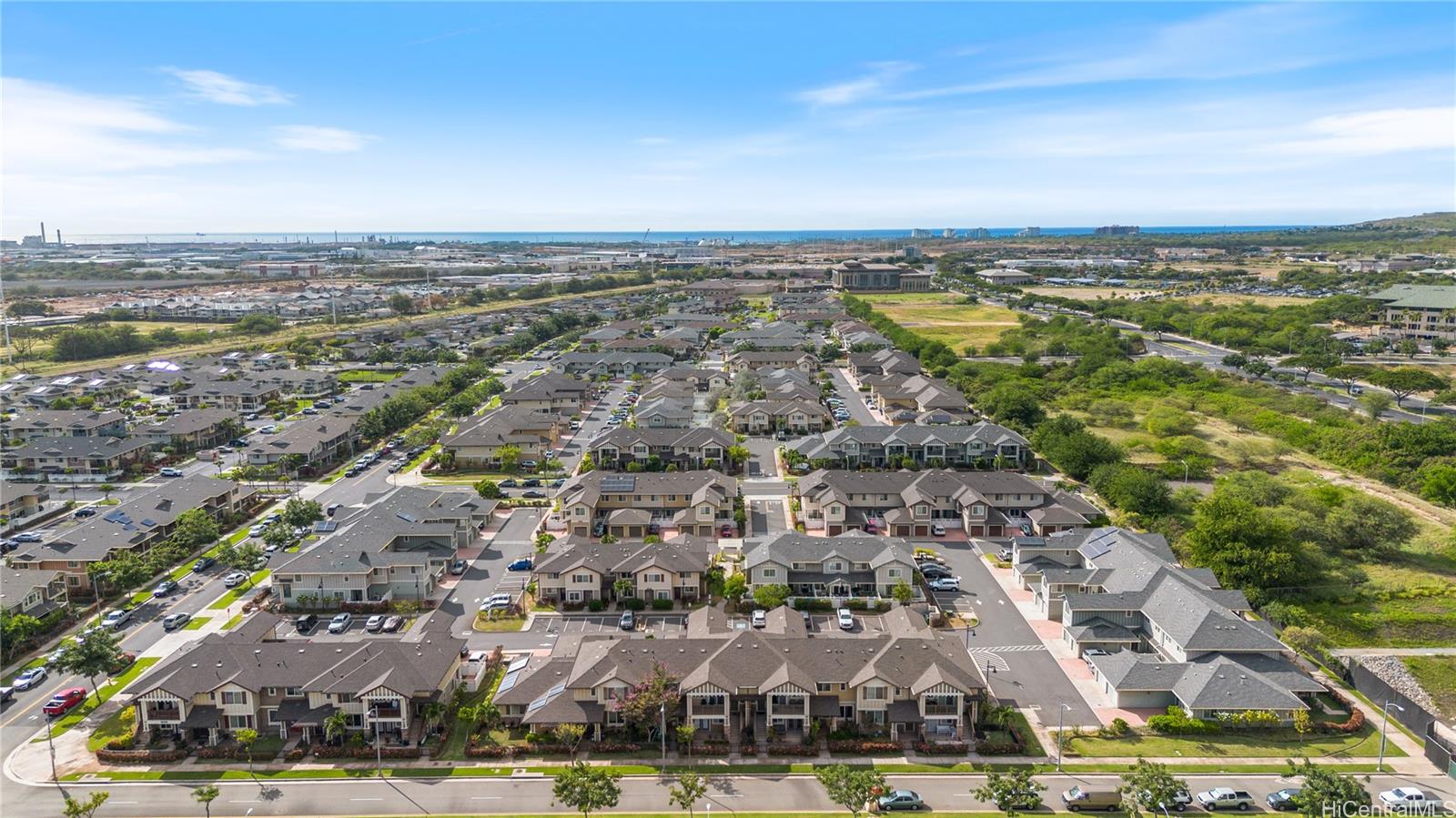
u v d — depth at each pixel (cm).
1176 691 7631
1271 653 8044
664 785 6738
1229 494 11962
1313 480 13575
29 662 8531
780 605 9262
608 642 8038
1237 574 9781
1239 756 7062
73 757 7062
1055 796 6575
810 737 7256
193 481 12475
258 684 7281
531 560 10806
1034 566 10275
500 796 6600
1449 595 9838
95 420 16700
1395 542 10969
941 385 19400
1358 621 9262
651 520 11725
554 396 19000
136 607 9725
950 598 9931
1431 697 8038
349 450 16212
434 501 11619
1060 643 8906
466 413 18350
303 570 9694
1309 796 6094
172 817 6331
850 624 9069
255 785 6706
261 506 13188
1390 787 6644
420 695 7294
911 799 6431
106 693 7994
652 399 18762
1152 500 12056
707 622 8612
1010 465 14800
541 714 7188
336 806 6475
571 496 12012
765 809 6456
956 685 7250
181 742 7219
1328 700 7869
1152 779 6131
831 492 12006
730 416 17600
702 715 7369
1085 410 18925
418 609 9625
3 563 10200
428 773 6869
